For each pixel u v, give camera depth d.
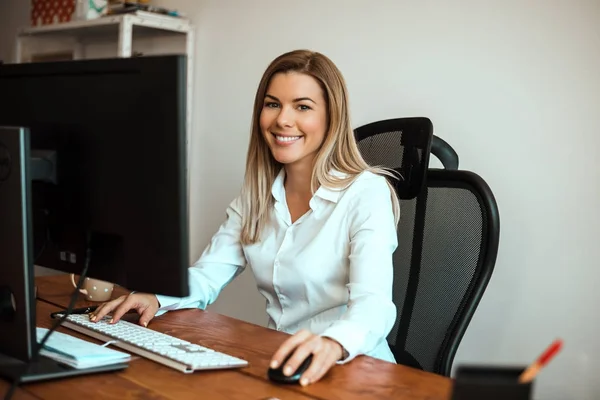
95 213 1.21
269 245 1.88
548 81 2.16
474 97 2.33
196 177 3.29
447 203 1.75
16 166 1.15
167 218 1.13
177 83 1.09
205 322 1.64
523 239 2.23
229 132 3.14
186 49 3.28
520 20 2.22
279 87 1.82
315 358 1.23
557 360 2.16
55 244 1.29
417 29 2.47
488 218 1.67
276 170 1.91
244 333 1.55
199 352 1.32
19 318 1.20
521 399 0.78
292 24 2.88
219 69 3.18
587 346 2.10
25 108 1.29
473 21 2.33
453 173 1.76
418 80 2.47
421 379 1.26
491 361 2.31
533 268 2.21
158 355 1.30
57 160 1.25
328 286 1.77
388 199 1.76
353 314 1.47
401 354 1.74
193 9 3.31
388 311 1.52
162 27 3.18
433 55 2.43
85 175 1.22
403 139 1.86
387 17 2.55
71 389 1.13
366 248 1.65
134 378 1.20
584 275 2.10
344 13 2.69
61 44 3.95
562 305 2.15
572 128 2.11
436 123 2.42
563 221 2.14
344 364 1.33
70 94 1.22
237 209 1.99
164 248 1.14
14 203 1.16
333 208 1.78
